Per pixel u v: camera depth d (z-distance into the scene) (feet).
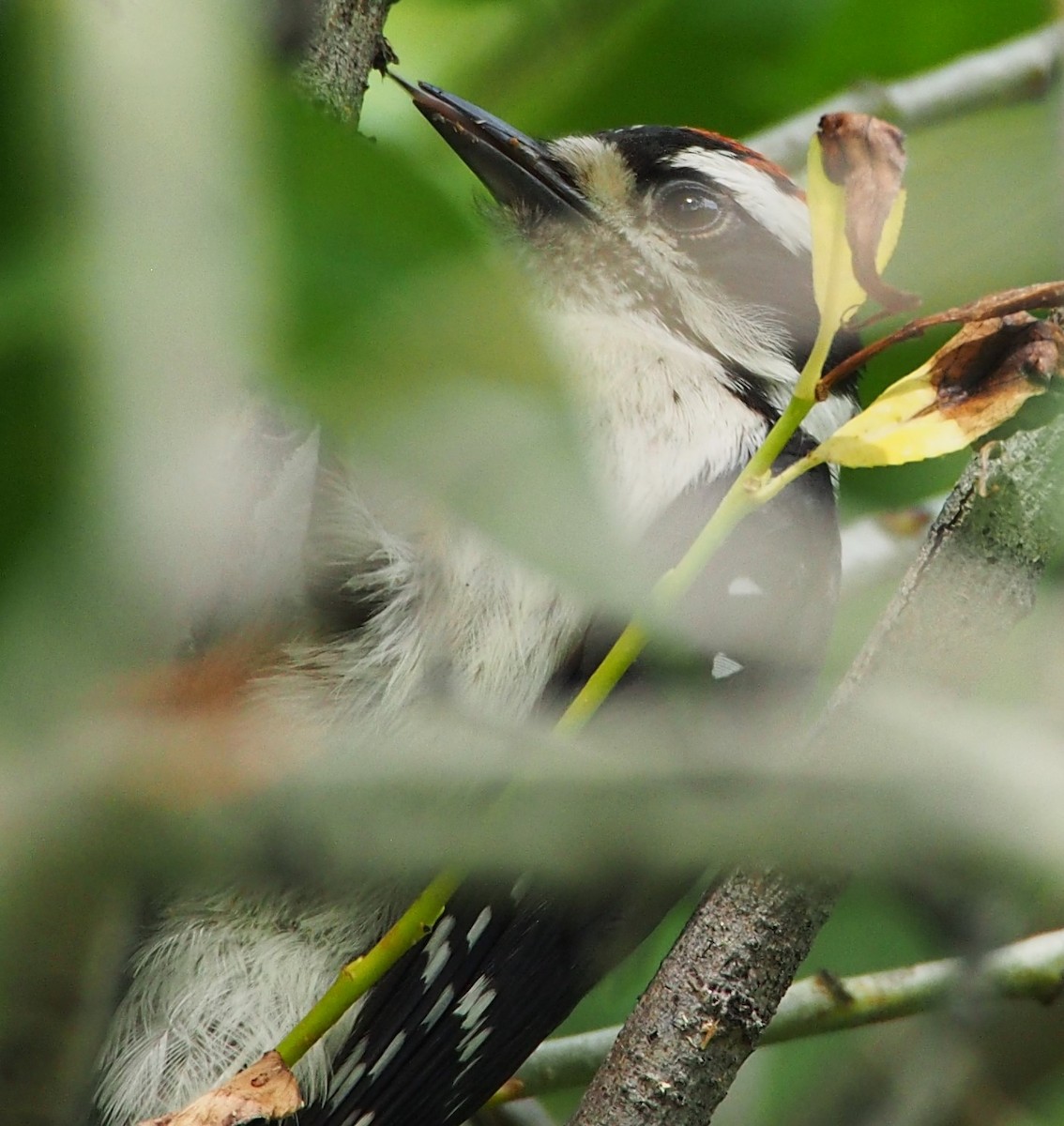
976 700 1.62
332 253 0.96
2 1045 1.27
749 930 3.33
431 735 3.31
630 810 1.48
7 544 0.92
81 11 0.93
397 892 3.72
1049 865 1.29
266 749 1.65
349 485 3.40
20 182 0.92
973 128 2.35
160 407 0.93
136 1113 3.52
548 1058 4.60
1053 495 2.99
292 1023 3.63
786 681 3.58
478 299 0.98
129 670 1.00
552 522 0.99
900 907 4.62
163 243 0.93
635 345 4.43
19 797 1.08
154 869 1.25
